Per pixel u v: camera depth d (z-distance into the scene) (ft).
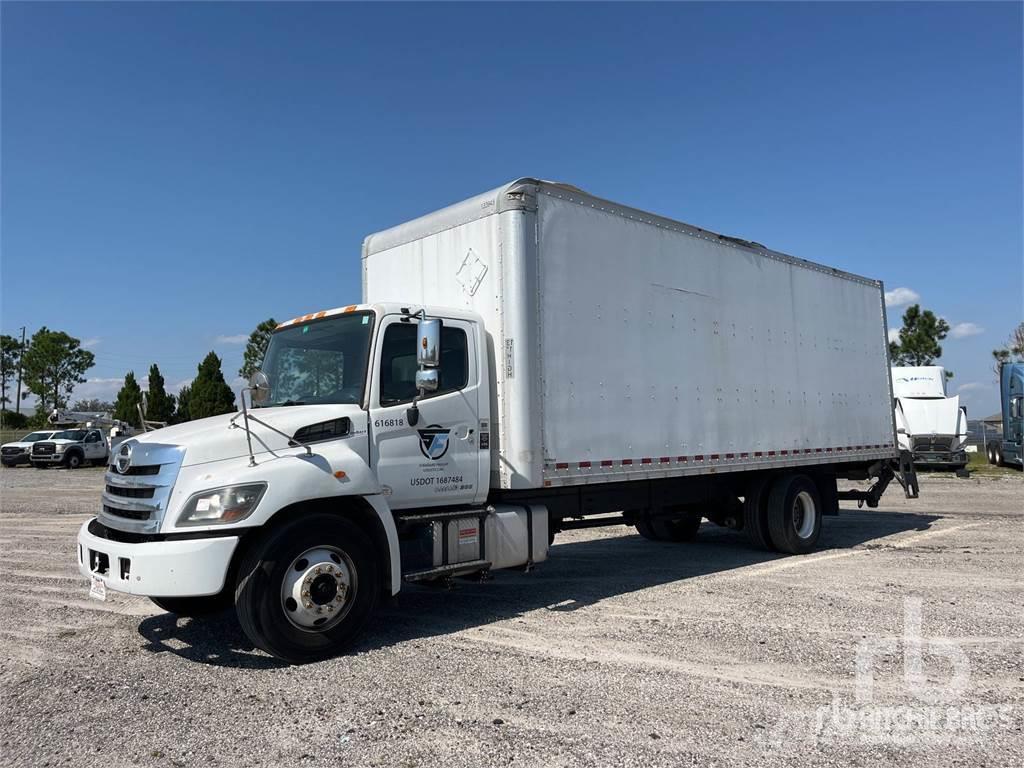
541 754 12.46
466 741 12.98
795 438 32.14
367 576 18.31
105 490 18.75
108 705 14.82
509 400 21.57
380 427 19.39
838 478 37.68
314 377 20.77
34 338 236.43
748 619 21.15
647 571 29.12
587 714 14.14
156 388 158.71
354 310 20.40
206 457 16.97
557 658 17.63
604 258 24.29
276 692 15.43
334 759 12.35
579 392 23.08
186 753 12.62
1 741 13.16
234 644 19.15
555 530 25.09
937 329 117.50
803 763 12.09
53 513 52.54
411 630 20.34
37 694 15.49
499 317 21.91
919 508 50.78
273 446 17.63
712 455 27.73
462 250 23.13
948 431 75.82
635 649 18.35
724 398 28.58
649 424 25.31
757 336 30.58
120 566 16.48
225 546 16.11
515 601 23.94
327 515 17.67
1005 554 31.96
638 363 25.13
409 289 24.85
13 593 25.71
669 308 26.58
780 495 32.07
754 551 34.19
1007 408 85.76
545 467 21.89
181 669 17.06
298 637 17.07
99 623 21.47
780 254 32.40
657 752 12.50
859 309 37.68
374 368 19.51
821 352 34.40
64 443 107.65
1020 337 137.28
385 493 19.34
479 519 21.34
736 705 14.57
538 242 22.22
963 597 23.62
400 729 13.48
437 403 20.56
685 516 31.14
